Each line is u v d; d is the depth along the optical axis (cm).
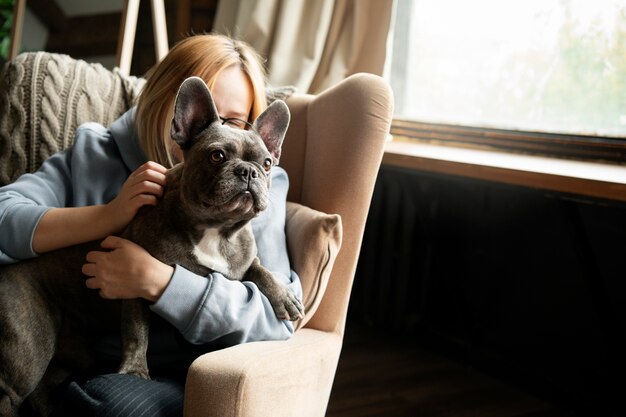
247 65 156
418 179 267
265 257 143
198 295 124
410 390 234
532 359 236
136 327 126
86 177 154
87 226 134
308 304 143
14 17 289
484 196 251
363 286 286
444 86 268
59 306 139
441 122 263
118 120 165
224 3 286
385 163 231
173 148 157
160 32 226
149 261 124
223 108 153
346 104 155
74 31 299
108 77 186
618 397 198
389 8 243
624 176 169
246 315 125
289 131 174
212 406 110
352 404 221
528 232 235
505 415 217
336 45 261
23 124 172
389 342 277
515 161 205
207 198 120
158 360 136
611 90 207
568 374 222
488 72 249
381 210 277
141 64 304
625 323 203
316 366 130
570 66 220
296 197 171
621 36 203
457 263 263
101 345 139
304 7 260
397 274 274
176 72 151
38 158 172
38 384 136
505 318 247
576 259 218
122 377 120
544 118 229
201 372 112
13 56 287
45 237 135
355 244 152
